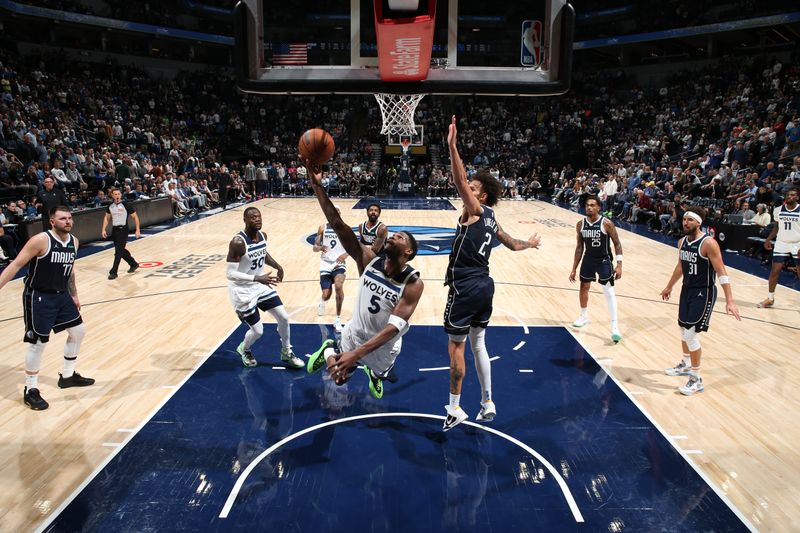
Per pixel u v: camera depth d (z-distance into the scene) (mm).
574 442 4359
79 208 13391
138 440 4320
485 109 31297
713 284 5207
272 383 5410
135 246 12633
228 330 6988
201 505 3521
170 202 17125
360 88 6973
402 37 6547
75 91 23344
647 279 9953
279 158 28266
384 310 3707
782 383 5559
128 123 23906
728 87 24625
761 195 12820
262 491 3674
